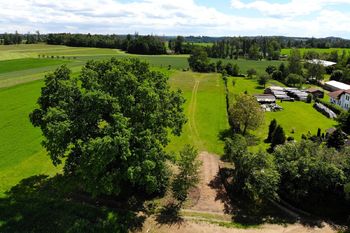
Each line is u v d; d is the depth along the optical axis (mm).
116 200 41438
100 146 33875
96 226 34875
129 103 39031
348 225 38438
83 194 42250
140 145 38219
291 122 80188
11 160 51531
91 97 37375
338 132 58438
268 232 36469
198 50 182750
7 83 104500
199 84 126812
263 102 97750
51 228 34125
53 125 36125
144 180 37062
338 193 40312
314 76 154250
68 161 39812
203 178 48500
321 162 40969
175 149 59594
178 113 44875
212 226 37312
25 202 38531
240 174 43656
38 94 91500
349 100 94562
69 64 158625
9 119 70500
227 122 77188
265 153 43062
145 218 38156
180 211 40031
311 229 37281
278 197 40000
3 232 32719
